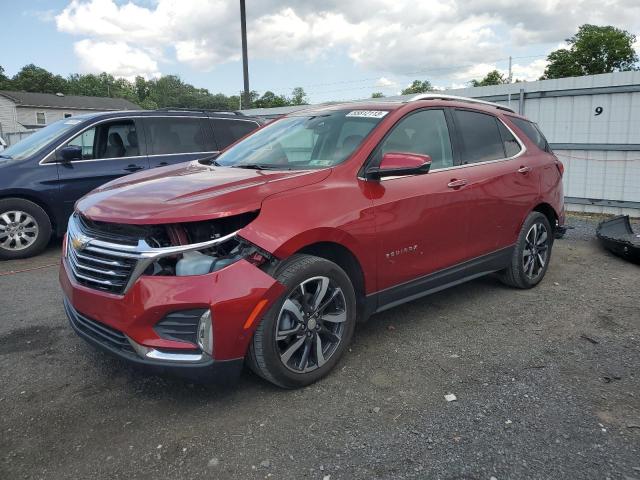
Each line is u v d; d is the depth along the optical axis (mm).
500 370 3447
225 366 2844
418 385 3248
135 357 2830
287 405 3023
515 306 4684
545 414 2910
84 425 2863
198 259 2791
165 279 2754
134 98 109688
